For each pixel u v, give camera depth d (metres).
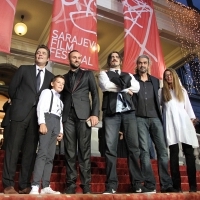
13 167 2.99
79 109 3.33
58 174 4.17
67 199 2.42
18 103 3.18
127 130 3.33
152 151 5.64
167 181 3.37
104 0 9.21
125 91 3.37
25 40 10.17
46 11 8.91
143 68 3.72
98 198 2.54
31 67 3.42
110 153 3.24
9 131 3.12
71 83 3.50
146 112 3.53
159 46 8.67
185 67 13.84
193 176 3.39
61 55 6.84
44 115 3.15
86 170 3.21
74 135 3.34
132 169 3.23
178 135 3.46
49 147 3.16
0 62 9.91
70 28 7.20
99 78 3.49
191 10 11.30
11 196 2.28
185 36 10.94
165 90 3.74
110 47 10.81
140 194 2.74
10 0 6.66
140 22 8.65
